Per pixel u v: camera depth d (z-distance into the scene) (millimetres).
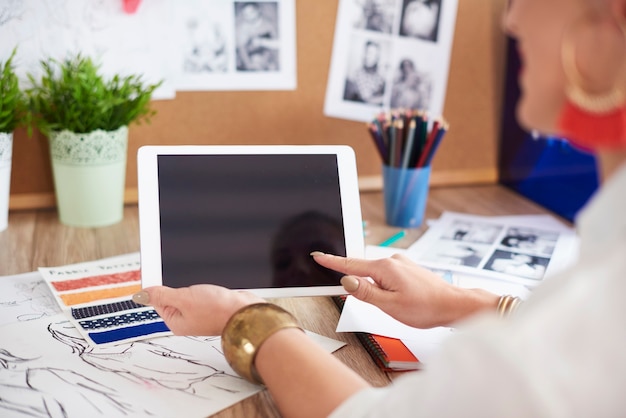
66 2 1133
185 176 789
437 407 401
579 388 367
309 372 548
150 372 676
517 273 952
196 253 763
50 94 1086
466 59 1350
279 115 1282
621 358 368
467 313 699
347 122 1319
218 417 605
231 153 808
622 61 418
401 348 728
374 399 482
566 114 441
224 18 1213
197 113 1242
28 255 989
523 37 471
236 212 784
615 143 432
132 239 1061
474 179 1408
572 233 1126
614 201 414
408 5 1295
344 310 813
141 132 1220
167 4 1181
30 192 1192
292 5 1236
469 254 1019
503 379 375
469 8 1325
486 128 1391
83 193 1087
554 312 383
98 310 812
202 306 663
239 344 604
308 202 801
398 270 726
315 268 777
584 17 430
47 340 737
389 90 1323
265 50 1244
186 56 1212
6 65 1053
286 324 600
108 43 1169
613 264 386
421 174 1122
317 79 1284
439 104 1355
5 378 651
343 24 1271
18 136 1161
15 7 1111
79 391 633
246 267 767
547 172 1248
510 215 1222
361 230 804
